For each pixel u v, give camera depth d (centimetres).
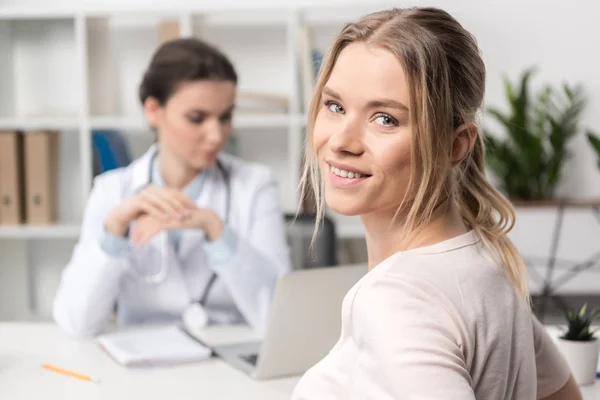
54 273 327
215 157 212
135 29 332
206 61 203
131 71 333
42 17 299
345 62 76
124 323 206
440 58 74
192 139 206
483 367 74
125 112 334
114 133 307
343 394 76
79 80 303
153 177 215
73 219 314
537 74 366
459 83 77
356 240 308
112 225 185
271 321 144
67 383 144
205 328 187
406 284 71
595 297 366
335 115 78
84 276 183
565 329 154
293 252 272
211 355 163
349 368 75
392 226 81
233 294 189
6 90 303
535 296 365
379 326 69
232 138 312
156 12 299
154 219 184
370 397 70
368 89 74
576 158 370
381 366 68
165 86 204
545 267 377
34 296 327
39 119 296
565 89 345
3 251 312
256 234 212
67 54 302
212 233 186
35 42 302
